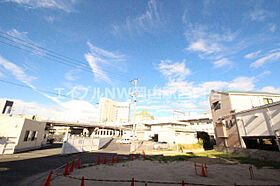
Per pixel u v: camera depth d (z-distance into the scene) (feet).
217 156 64.54
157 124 196.03
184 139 111.04
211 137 134.92
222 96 80.69
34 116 105.40
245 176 32.68
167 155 69.92
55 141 164.04
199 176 32.73
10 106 100.22
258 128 56.49
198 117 209.87
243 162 49.37
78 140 69.51
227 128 75.51
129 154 72.74
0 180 25.27
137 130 206.90
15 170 32.45
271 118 51.57
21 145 67.00
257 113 57.26
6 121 66.13
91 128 290.56
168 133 116.16
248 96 76.02
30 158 49.16
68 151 61.93
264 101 76.43
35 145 81.41
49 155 57.47
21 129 66.49
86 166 40.47
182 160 55.21
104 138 121.08
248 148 62.64
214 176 32.73
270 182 28.14
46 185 23.24
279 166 41.55
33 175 29.81
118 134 320.70
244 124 63.77
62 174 31.30
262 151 53.52
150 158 59.41
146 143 138.51
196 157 62.49
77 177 29.58
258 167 41.47
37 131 83.10
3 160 43.32
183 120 222.48
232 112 71.77
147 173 35.04
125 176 31.86
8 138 61.57
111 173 34.09
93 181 27.40
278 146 48.91
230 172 36.42
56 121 220.23
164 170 38.60
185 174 34.47
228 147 73.61
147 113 297.74
